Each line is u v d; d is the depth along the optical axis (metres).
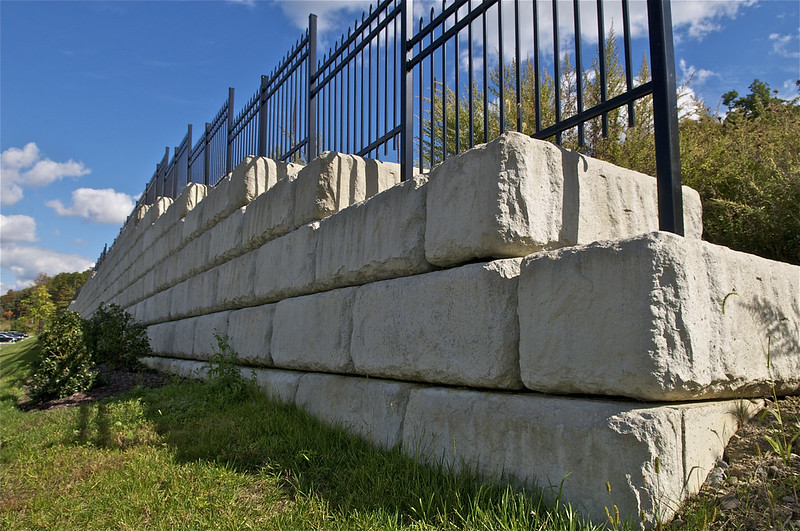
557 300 2.27
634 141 5.74
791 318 2.50
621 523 1.90
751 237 4.66
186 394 5.34
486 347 2.58
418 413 2.95
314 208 4.50
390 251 3.41
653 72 2.48
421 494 2.43
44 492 3.15
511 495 2.18
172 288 8.81
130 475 3.19
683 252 2.02
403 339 3.16
